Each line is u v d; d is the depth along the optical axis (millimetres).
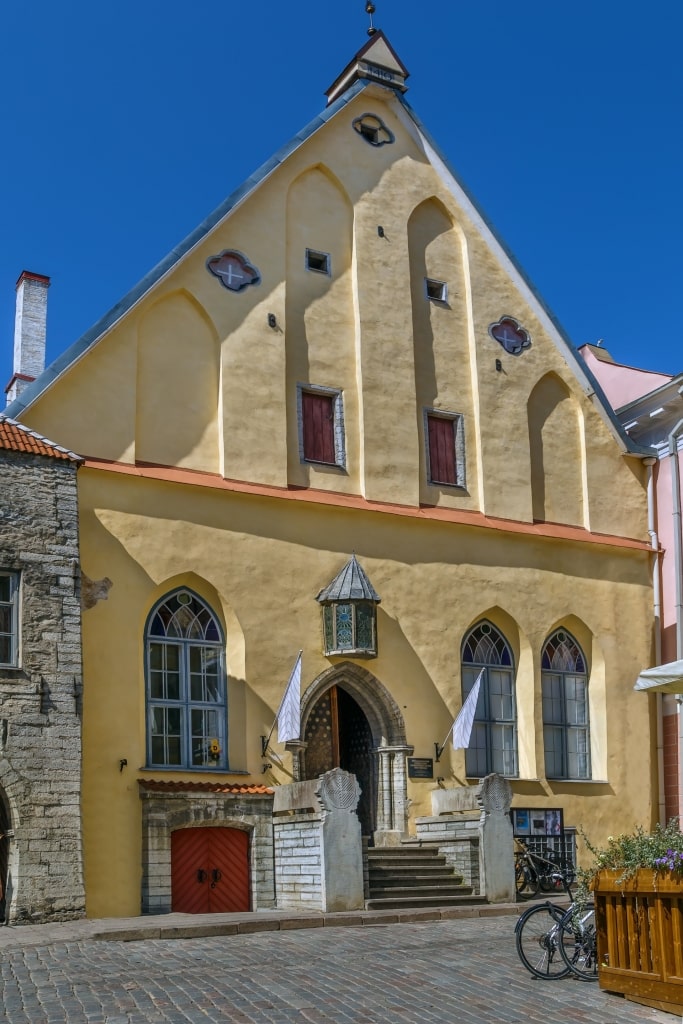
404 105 30656
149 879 22531
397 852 24281
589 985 14781
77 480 23312
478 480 29344
